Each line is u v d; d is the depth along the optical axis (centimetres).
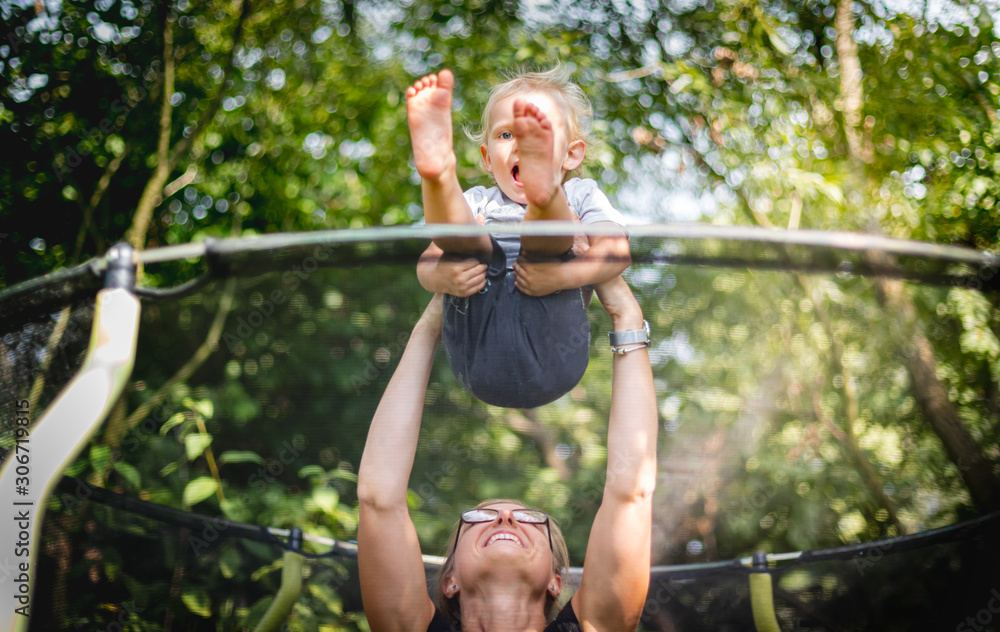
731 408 130
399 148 393
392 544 134
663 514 138
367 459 131
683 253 123
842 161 320
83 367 122
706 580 147
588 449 133
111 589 137
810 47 344
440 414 132
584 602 140
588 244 122
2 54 311
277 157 375
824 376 128
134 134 327
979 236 301
